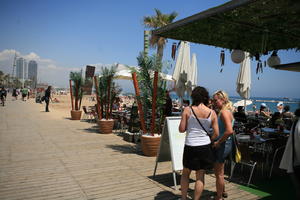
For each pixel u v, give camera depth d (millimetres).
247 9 3887
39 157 5734
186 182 3240
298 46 6434
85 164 5289
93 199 3557
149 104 6297
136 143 7613
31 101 31484
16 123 11250
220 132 3453
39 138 7980
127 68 6508
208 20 4551
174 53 6266
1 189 3832
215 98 3461
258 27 4953
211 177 4656
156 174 4758
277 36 5562
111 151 6508
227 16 4301
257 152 5230
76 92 13547
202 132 3061
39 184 4082
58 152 6254
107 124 9117
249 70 9039
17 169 4828
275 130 5754
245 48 6766
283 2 3471
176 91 7898
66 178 4402
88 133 9203
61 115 15633
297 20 4383
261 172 5023
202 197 3744
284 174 4898
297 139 2416
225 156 3436
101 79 9664
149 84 6223
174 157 4176
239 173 4957
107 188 3988
